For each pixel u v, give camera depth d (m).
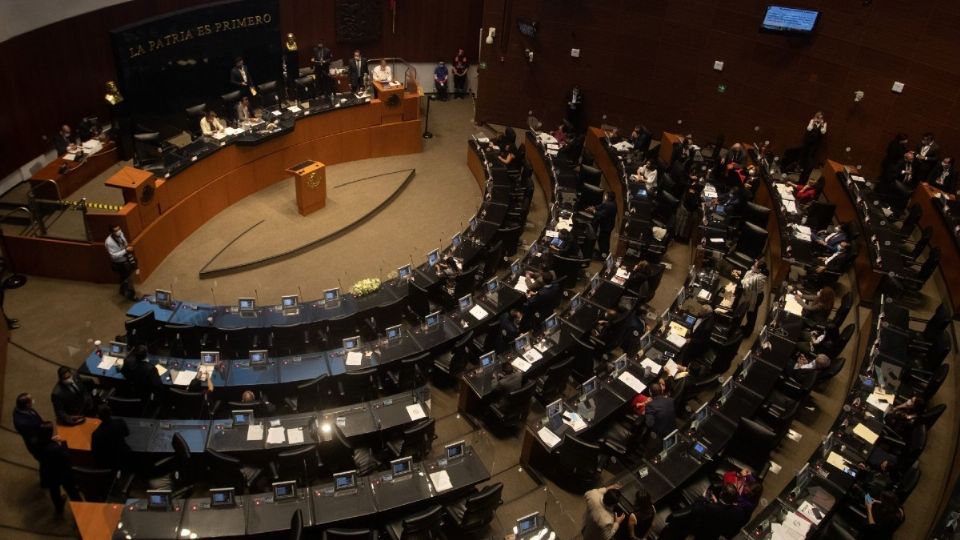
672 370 12.43
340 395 11.98
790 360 12.82
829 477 10.59
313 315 13.60
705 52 21.94
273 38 21.53
